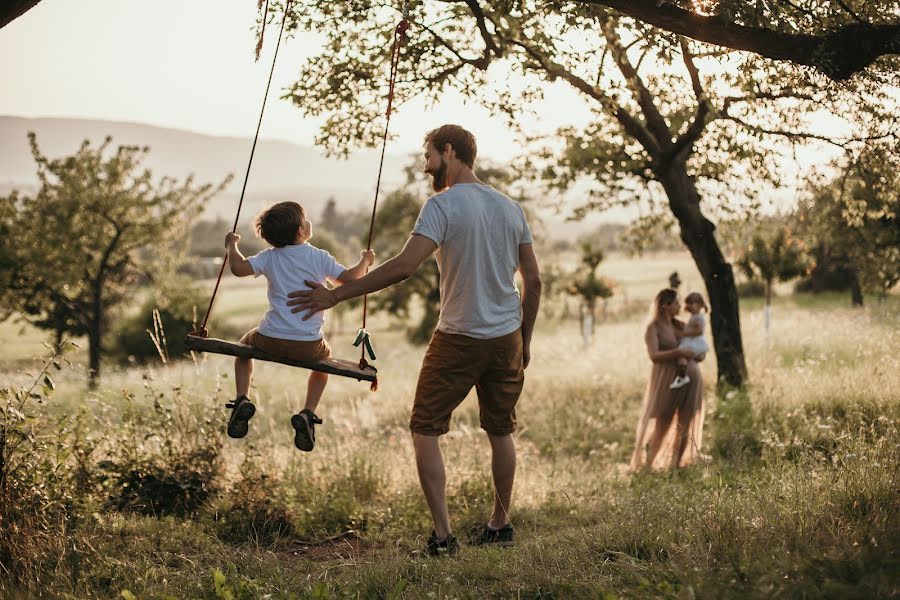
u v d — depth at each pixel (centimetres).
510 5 620
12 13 452
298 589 397
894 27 527
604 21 664
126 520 530
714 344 1050
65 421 523
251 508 579
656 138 991
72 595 380
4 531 428
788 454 679
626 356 1526
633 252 1202
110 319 3147
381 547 527
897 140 778
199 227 15600
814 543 364
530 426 1155
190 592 387
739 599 300
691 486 590
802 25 574
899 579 297
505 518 502
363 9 751
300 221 473
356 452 712
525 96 821
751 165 957
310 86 827
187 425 649
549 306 3988
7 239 2355
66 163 2405
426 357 469
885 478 429
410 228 3281
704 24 534
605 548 421
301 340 449
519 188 1100
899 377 792
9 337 4619
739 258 1706
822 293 3609
